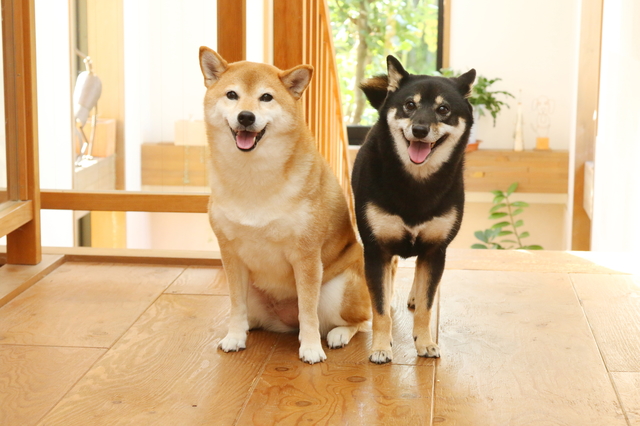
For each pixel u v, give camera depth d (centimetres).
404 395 199
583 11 615
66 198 326
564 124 720
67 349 226
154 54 439
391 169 221
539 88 718
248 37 513
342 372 215
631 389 202
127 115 447
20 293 277
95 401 191
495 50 718
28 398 192
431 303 231
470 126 228
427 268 233
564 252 357
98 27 439
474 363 222
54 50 420
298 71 220
